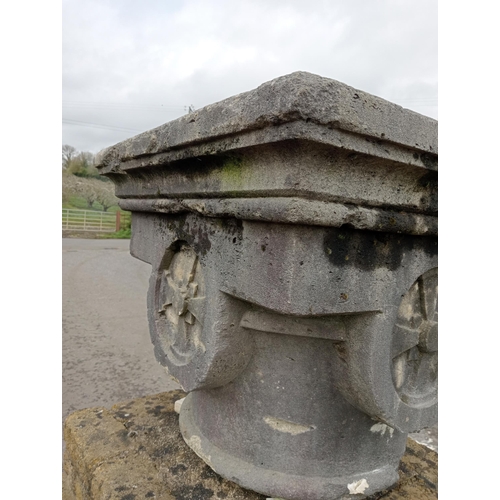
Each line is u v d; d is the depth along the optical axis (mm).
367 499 1296
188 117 1082
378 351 1080
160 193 1434
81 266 7668
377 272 1049
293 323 1136
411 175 1018
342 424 1246
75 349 3605
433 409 1299
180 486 1327
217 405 1410
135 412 1818
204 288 1316
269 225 958
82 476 1487
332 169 877
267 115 803
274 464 1275
